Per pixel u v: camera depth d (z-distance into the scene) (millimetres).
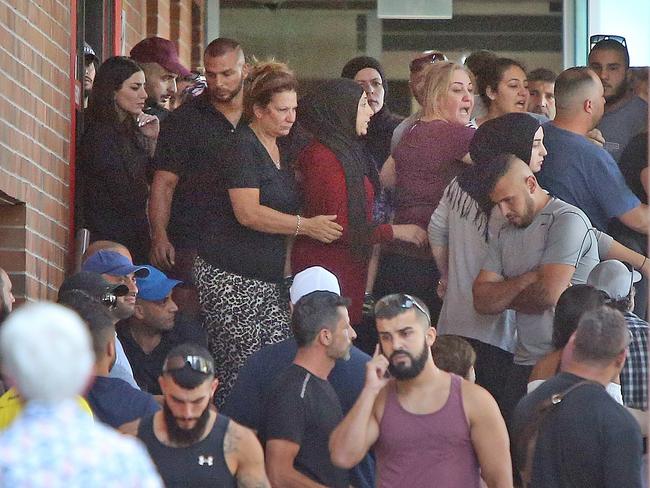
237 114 35969
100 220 36938
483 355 35969
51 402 16797
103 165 36688
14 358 16766
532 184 36125
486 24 50062
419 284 36344
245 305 34906
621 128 37875
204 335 33812
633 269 36500
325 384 28156
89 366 17109
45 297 35062
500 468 26578
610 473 25359
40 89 34844
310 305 28031
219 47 35750
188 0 51500
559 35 50219
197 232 35625
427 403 26688
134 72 36875
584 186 36531
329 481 27891
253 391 29047
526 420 26203
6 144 32250
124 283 32094
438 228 36469
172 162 35688
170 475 24953
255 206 35000
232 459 25172
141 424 25250
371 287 36062
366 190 35781
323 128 35562
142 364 32656
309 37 50625
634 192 37062
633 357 32062
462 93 36781
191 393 24859
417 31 50125
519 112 37844
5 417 24312
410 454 26578
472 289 36156
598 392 25688
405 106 48344
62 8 36781
